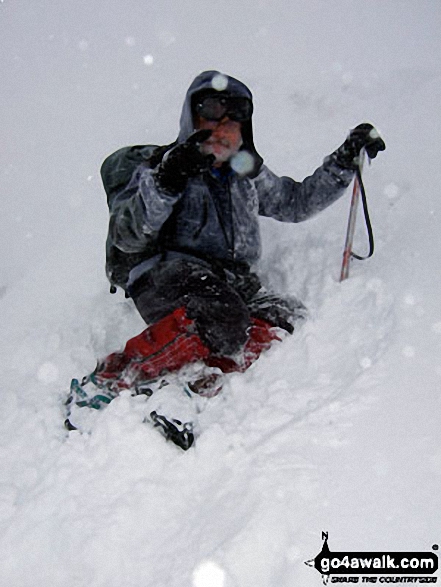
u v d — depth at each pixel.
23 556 2.40
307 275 3.53
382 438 2.32
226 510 2.27
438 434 2.28
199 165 2.78
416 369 2.54
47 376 3.26
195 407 2.80
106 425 2.73
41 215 4.74
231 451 2.52
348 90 5.15
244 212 3.23
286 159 4.64
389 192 3.95
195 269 3.05
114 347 3.52
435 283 2.95
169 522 2.39
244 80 5.50
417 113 4.60
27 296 4.02
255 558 2.07
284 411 2.62
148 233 2.97
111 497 2.51
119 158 3.27
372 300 3.02
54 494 2.56
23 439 2.86
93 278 4.05
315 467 2.29
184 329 2.97
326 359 2.83
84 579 2.32
